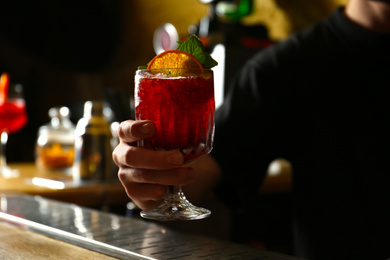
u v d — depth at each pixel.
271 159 1.37
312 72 1.34
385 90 1.29
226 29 2.21
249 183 1.33
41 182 1.62
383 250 1.28
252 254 0.84
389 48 1.27
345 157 1.31
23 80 3.94
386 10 1.24
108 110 1.88
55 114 1.99
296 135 1.36
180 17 3.12
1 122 1.91
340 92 1.32
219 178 1.29
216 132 1.33
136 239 0.90
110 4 3.65
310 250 1.34
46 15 3.89
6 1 3.84
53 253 0.84
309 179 1.34
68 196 1.45
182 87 0.87
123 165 0.93
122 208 1.60
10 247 0.87
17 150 3.69
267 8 2.64
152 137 0.88
